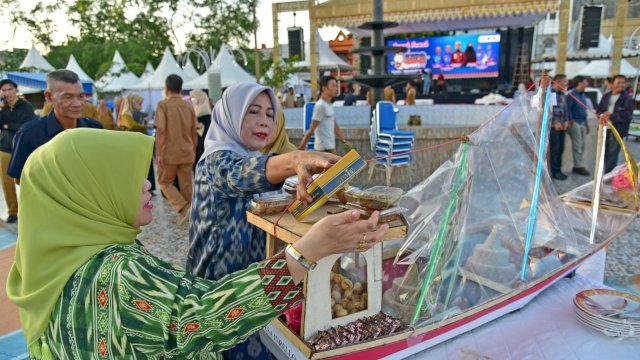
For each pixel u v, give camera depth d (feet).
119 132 3.12
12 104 16.05
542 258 5.69
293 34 52.65
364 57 66.64
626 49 52.70
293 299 2.75
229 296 2.59
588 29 47.26
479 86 61.11
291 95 45.14
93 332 2.66
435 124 26.00
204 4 107.55
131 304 2.58
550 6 29.86
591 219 7.01
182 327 2.54
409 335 4.29
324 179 3.54
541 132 5.53
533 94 5.79
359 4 31.55
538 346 4.71
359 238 2.81
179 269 2.85
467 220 5.24
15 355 8.02
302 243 2.73
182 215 16.15
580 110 22.68
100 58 102.83
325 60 53.47
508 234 5.39
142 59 100.01
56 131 9.26
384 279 5.01
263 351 4.84
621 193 7.39
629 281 9.11
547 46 65.77
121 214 3.04
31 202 2.91
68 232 2.88
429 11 30.89
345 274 4.26
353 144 21.25
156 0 104.99
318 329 4.06
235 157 4.27
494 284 5.17
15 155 9.07
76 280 2.76
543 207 5.95
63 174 2.88
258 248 4.68
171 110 15.46
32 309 2.92
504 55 59.67
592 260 7.22
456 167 5.14
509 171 5.48
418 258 4.98
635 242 12.82
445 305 4.73
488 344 4.75
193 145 16.28
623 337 4.77
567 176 23.20
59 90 9.00
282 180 3.89
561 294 5.85
